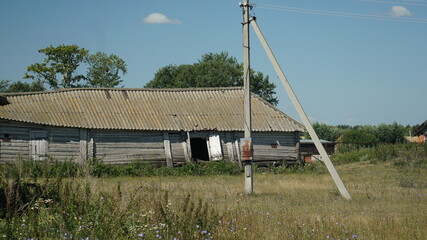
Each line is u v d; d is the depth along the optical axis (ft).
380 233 39.24
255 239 35.70
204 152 134.62
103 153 111.75
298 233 36.78
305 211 51.44
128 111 118.83
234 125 122.11
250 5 70.18
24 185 43.24
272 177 98.07
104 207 35.55
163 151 116.16
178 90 130.72
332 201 60.34
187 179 94.38
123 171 103.40
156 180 88.12
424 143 134.82
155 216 35.17
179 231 33.24
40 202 37.68
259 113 128.57
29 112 108.17
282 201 59.41
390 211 52.49
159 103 124.26
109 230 32.73
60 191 41.60
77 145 109.91
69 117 111.04
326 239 35.65
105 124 112.37
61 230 32.17
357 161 134.62
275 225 40.57
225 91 133.59
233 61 291.79
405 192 69.62
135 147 114.52
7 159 103.71
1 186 42.78
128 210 35.68
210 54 291.58
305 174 108.99
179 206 40.29
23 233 32.04
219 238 34.63
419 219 46.47
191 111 123.75
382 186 78.38
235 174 110.93
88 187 39.55
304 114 66.54
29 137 106.52
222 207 50.62
